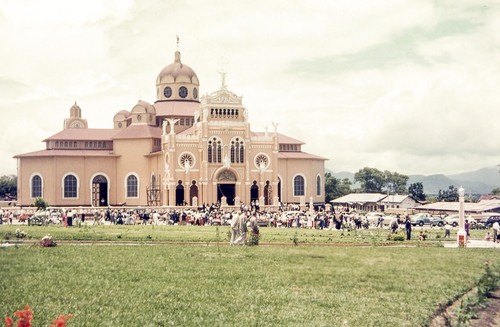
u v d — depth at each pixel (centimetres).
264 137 15275
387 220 11369
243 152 14938
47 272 4088
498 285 3909
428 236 8169
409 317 3053
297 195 17088
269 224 10788
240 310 3144
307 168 17225
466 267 4675
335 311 3159
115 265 4459
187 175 14512
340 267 4562
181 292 3534
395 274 4272
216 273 4178
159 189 15388
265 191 15312
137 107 16775
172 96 17462
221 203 13725
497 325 3014
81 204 16275
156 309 3122
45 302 3195
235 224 6088
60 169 16150
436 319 3100
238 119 15062
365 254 5431
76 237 6619
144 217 10925
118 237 6631
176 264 4569
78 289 3538
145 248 5616
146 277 3981
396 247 6231
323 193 17725
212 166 14675
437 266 4703
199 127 14750
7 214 11262
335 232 8525
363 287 3775
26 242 6172
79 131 17250
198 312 3081
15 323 2642
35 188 16275
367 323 2934
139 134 16338
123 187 16388
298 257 5100
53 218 10606
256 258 4994
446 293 3628
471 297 3522
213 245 6078
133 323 2845
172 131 14538
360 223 9944
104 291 3506
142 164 16338
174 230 8400
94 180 16425
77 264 4469
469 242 7319
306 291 3628
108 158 16538
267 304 3288
